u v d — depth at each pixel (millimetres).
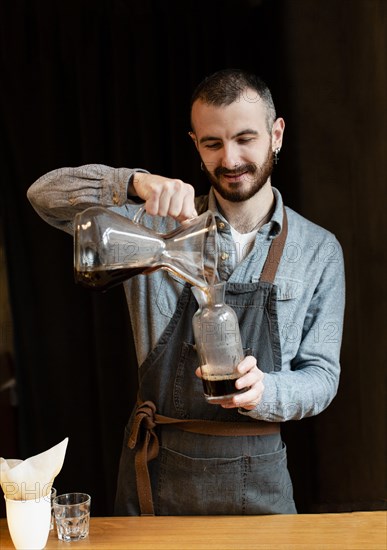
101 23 2799
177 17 2715
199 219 1519
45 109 2848
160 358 1883
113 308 2873
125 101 2781
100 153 2826
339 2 2510
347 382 2607
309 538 1505
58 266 2951
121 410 2902
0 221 2971
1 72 2887
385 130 2453
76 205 1707
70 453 3000
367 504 2613
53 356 2982
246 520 1610
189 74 2734
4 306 3068
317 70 2570
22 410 3041
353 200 2551
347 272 2580
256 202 1920
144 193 1607
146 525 1597
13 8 2850
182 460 1851
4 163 2936
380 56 2436
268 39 2680
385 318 2496
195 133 1839
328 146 2580
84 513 1524
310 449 2719
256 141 1776
